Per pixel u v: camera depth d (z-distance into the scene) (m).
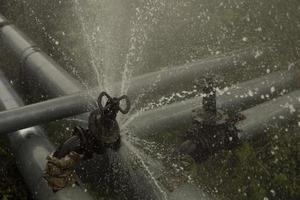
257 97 6.50
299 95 6.34
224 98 6.18
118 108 4.14
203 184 5.58
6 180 5.54
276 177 5.83
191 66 6.86
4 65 8.09
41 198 4.57
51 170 4.26
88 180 5.41
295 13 9.59
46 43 8.93
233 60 7.39
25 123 5.32
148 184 4.58
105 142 4.27
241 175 5.81
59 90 6.14
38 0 10.23
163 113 5.65
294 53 8.40
